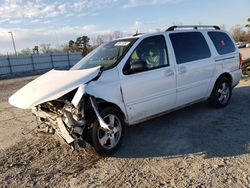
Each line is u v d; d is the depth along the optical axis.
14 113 8.13
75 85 4.02
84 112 4.15
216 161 3.90
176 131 5.17
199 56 5.75
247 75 10.91
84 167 4.08
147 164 4.00
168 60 5.16
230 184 3.28
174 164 3.93
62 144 4.75
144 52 4.90
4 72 38.25
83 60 5.32
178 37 5.49
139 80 4.66
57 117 4.20
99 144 4.24
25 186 3.71
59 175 3.92
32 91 4.21
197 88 5.71
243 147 4.27
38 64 42.91
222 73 6.23
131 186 3.46
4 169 4.24
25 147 5.08
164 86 5.04
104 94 4.22
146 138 4.95
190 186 3.32
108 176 3.76
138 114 4.76
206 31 6.16
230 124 5.32
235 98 7.33
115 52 4.90
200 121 5.61
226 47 6.47
